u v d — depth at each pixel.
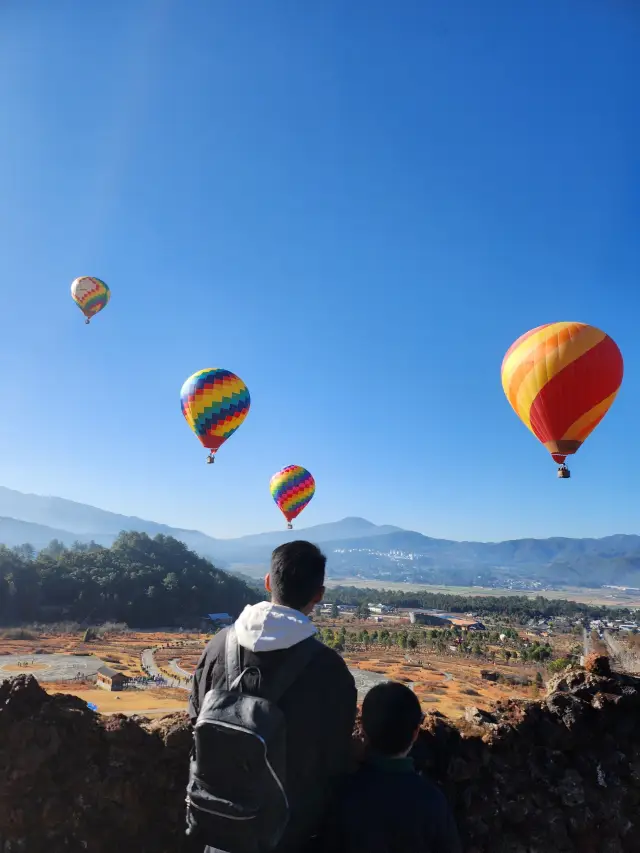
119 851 4.12
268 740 2.95
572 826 4.88
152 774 4.30
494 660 91.75
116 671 65.56
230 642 3.42
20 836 4.00
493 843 4.66
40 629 119.44
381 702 3.43
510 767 4.97
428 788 3.34
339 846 3.25
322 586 3.64
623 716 5.39
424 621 169.25
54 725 4.26
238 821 2.88
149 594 147.62
